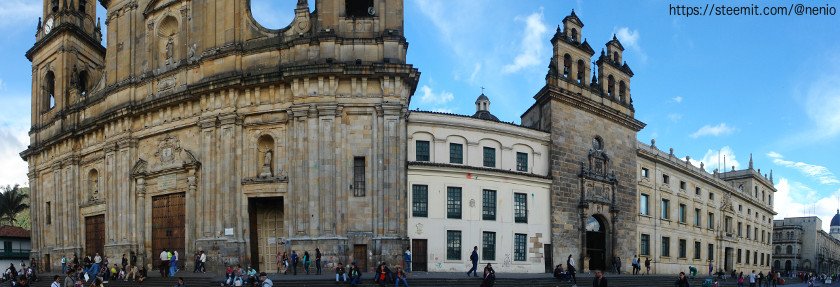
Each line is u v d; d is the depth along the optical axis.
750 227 90.19
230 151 42.41
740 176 95.38
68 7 59.72
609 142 56.22
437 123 45.69
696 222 72.50
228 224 41.88
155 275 41.44
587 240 53.69
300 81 41.34
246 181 42.06
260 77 41.81
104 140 51.53
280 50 42.75
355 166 41.03
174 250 45.28
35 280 45.53
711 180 75.62
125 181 48.12
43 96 61.53
